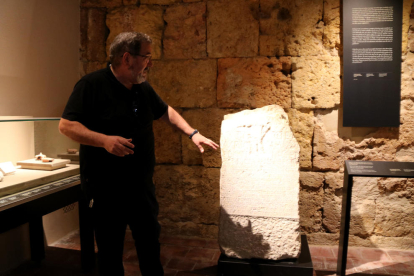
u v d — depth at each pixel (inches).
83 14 132.0
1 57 96.9
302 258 94.7
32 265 107.2
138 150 76.3
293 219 91.7
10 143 82.3
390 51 109.2
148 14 126.1
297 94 118.3
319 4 114.5
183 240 127.4
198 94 125.3
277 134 92.2
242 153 93.8
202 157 127.7
